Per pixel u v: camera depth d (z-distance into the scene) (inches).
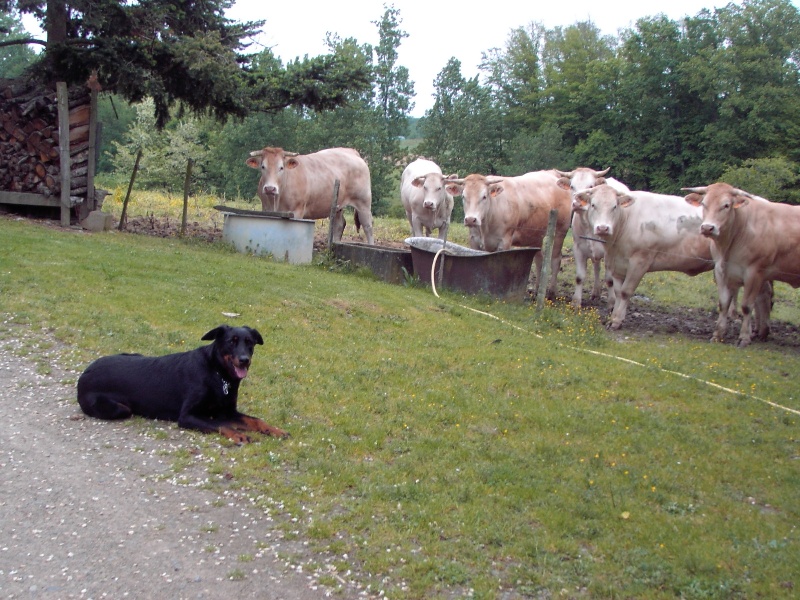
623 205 538.9
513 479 244.5
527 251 557.3
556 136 1892.2
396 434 277.3
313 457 247.3
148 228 717.9
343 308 459.8
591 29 2677.2
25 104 621.6
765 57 1825.8
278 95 730.2
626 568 195.9
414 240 593.9
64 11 652.1
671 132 1878.7
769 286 542.9
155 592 172.1
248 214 625.9
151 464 232.2
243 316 405.7
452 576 186.1
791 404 361.4
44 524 195.0
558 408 321.4
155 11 645.3
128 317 371.9
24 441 240.4
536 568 193.5
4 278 404.8
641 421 316.2
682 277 800.3
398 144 1812.3
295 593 177.2
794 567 201.9
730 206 496.1
